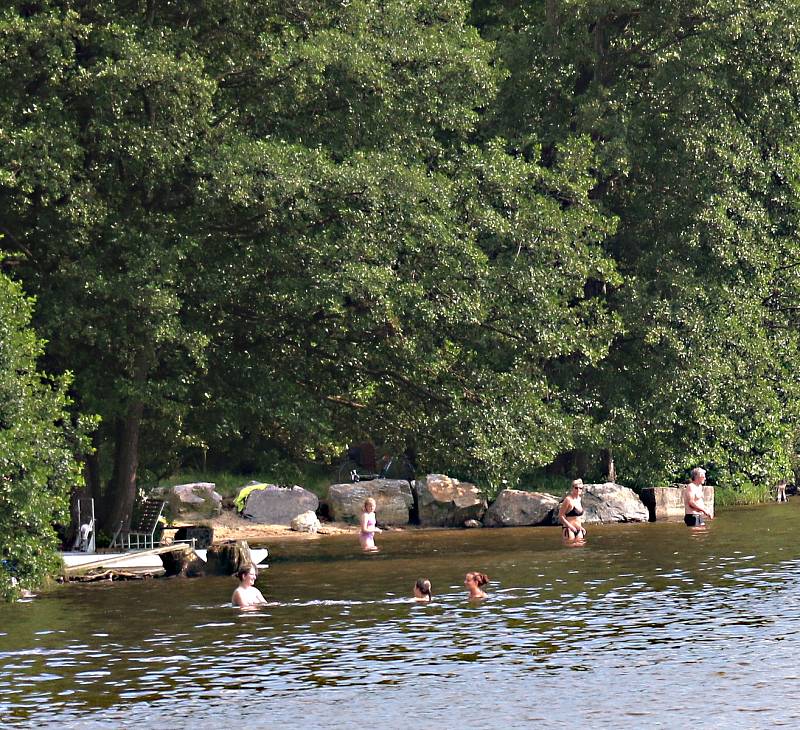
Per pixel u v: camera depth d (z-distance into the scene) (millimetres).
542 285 84562
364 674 40719
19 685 40312
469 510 93312
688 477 106250
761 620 47969
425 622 49656
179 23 75875
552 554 71750
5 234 70875
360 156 74688
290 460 82500
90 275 68188
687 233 100250
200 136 72875
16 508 56344
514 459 81375
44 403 59250
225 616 52250
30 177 65750
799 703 35750
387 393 82938
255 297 77625
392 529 91875
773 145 104312
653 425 99938
